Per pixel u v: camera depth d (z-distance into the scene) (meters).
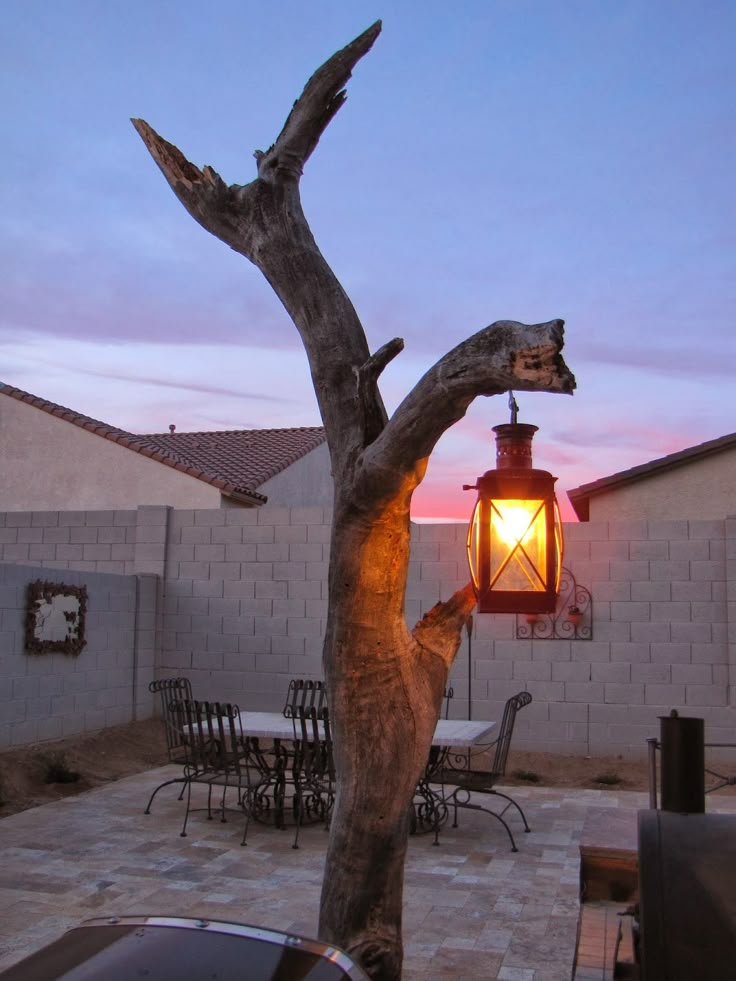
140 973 2.00
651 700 9.79
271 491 18.06
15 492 17.53
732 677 9.60
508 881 6.02
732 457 13.73
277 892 5.72
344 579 2.40
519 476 2.58
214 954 2.09
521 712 10.10
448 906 5.54
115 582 10.84
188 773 7.73
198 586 11.53
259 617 11.30
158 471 16.84
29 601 9.34
